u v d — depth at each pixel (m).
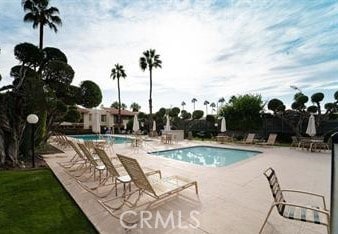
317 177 5.87
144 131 24.95
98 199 4.06
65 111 10.26
